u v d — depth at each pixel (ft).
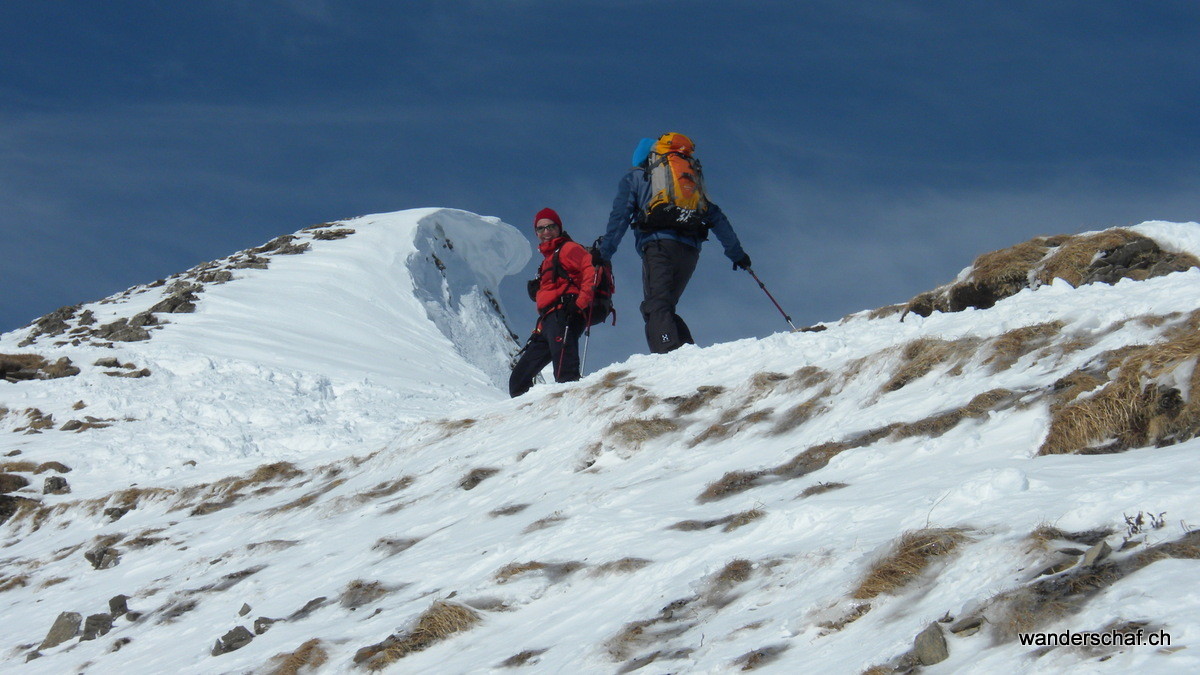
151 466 56.65
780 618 15.71
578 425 36.19
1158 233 35.22
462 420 43.09
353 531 33.76
